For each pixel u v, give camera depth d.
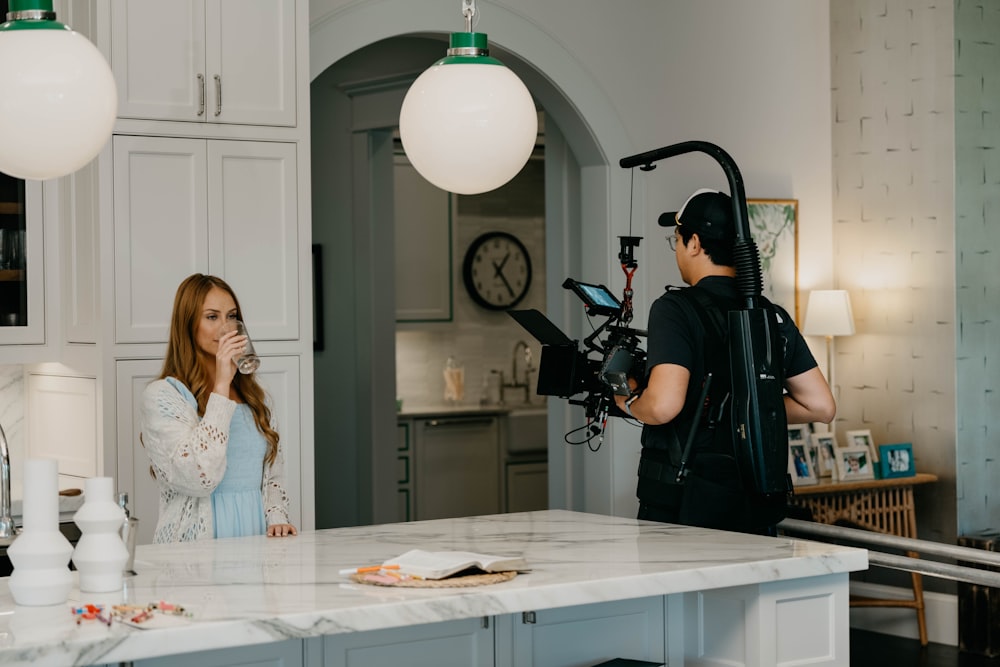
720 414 3.30
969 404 5.93
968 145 5.93
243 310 4.27
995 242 6.03
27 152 2.24
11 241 4.16
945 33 5.90
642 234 5.84
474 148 2.58
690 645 2.97
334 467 6.85
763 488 3.27
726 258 3.45
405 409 8.66
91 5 4.07
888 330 6.18
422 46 6.38
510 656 2.76
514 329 9.23
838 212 6.40
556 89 5.63
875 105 6.22
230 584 2.46
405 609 2.28
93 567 2.38
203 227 4.18
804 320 6.31
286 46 4.33
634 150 5.81
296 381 4.36
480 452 8.42
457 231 8.96
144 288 4.08
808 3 6.36
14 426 4.48
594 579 2.50
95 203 4.03
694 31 6.00
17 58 2.22
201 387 3.36
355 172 6.66
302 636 2.18
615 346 3.52
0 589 2.49
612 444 5.82
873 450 6.06
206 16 4.18
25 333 4.19
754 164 6.18
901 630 6.03
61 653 1.99
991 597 5.59
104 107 2.29
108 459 4.01
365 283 6.68
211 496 3.33
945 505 5.93
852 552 2.85
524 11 5.48
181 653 2.21
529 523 3.34
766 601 2.77
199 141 4.18
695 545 2.93
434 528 3.25
